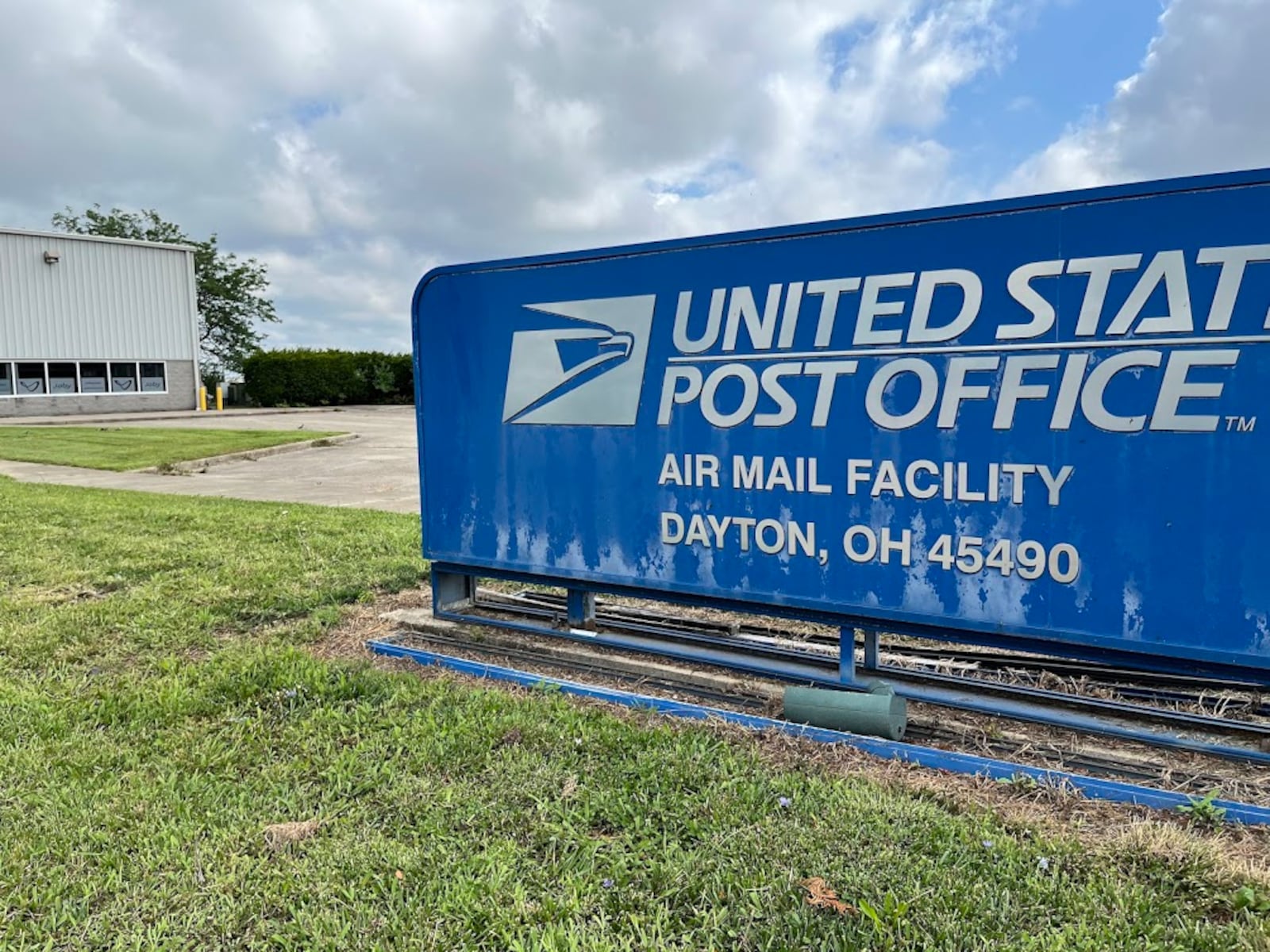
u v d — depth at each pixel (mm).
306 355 41594
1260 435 2881
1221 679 3135
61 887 2566
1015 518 3309
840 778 3150
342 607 5738
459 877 2553
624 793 3029
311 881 2566
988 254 3256
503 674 4367
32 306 30172
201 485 13195
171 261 34094
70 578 6555
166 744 3557
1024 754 3352
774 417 3785
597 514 4344
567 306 4316
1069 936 2221
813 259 3615
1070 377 3154
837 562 3705
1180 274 2938
